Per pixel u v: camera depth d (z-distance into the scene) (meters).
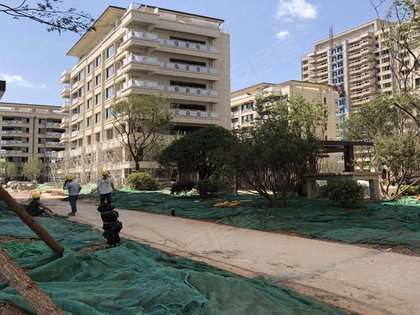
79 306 3.82
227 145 19.36
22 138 97.81
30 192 38.38
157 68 46.91
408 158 19.00
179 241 9.78
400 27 15.74
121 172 42.69
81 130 62.75
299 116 37.59
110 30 53.56
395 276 6.53
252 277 6.38
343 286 6.02
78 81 64.94
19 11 5.86
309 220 12.54
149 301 4.14
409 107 26.25
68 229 10.59
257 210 14.75
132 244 7.76
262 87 80.31
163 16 50.06
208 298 4.27
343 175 17.61
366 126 35.28
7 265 2.87
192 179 27.09
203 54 51.41
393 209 14.01
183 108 50.38
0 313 3.71
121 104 37.97
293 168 15.13
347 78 117.94
